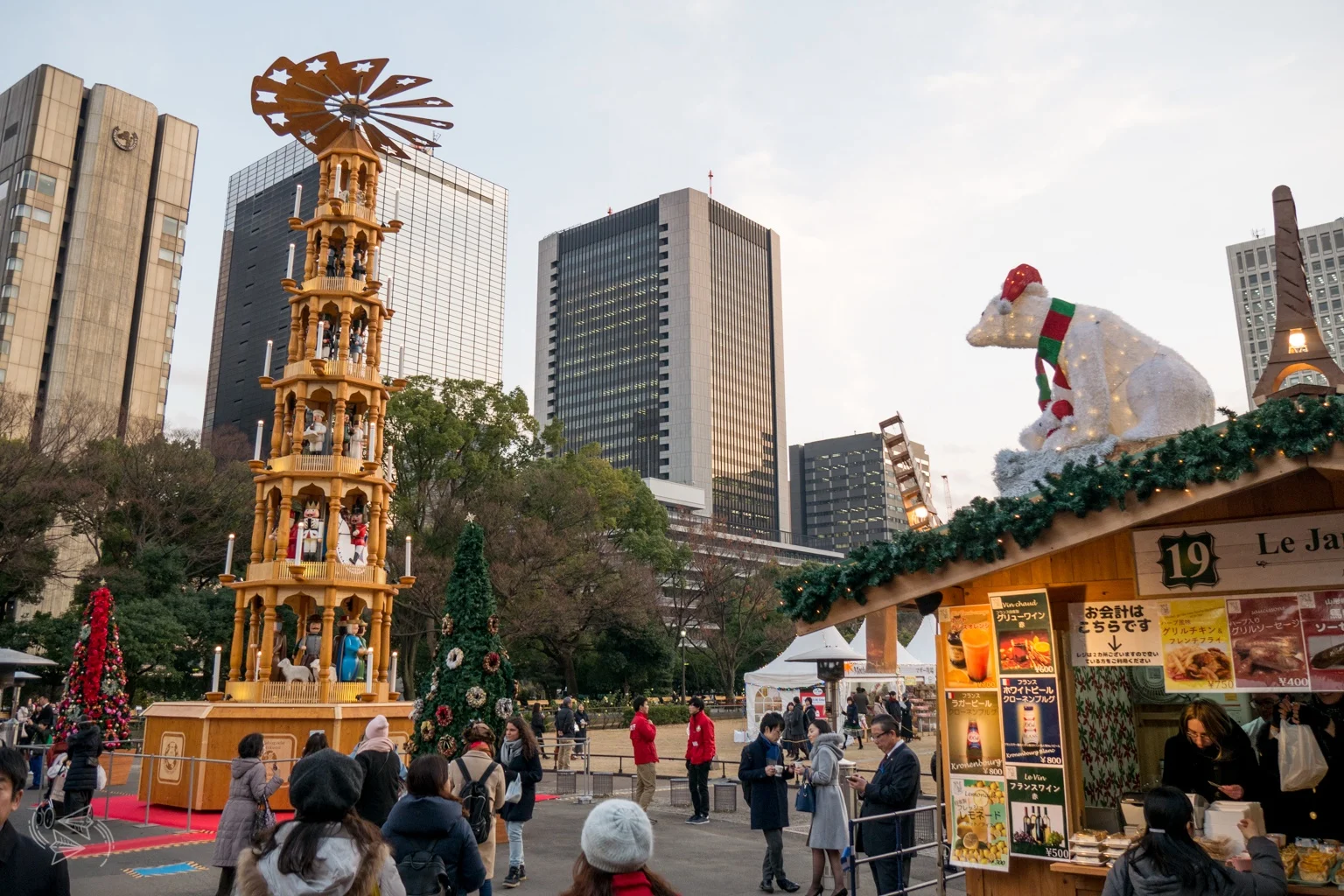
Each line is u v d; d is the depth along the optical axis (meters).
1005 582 7.94
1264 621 6.63
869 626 9.64
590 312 186.00
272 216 147.88
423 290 165.88
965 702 7.76
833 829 9.47
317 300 19.08
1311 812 6.64
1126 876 4.93
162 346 98.81
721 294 179.38
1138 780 9.05
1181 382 7.56
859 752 29.86
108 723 21.28
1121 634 7.30
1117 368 8.12
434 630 41.16
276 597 17.62
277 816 15.55
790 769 10.70
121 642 36.25
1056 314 8.45
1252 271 150.25
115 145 98.38
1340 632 6.35
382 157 21.50
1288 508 6.72
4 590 40.78
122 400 95.06
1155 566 7.11
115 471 43.88
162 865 11.71
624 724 47.19
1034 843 7.21
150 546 42.19
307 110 20.23
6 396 44.97
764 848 13.33
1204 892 4.74
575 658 55.12
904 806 8.99
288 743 16.12
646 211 182.62
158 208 100.88
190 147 105.38
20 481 38.62
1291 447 5.57
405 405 42.69
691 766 15.92
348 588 18.09
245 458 56.78
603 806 3.74
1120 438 7.69
